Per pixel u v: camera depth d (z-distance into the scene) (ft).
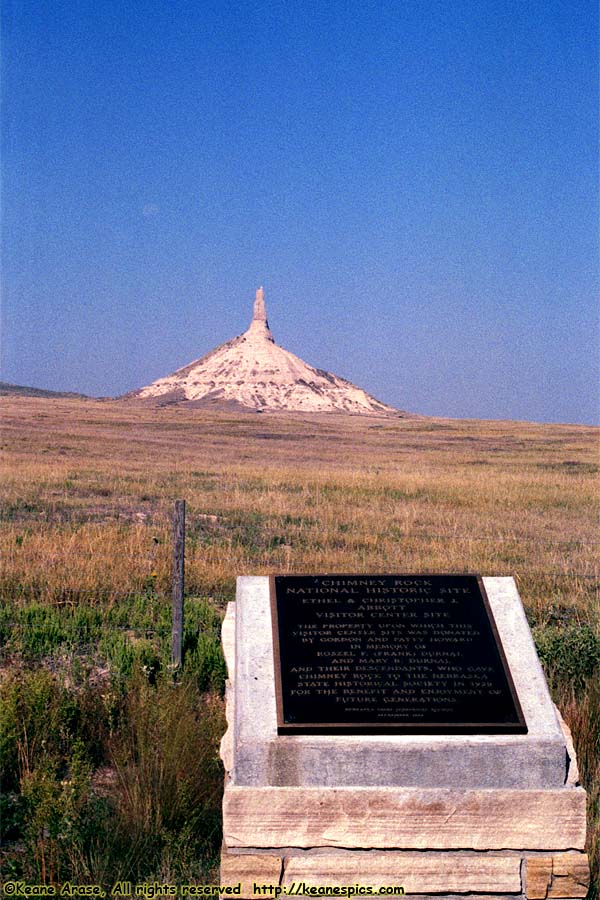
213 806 22.59
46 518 64.54
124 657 30.22
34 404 368.89
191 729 23.75
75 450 166.40
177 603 30.37
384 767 19.72
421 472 132.36
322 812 19.36
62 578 40.19
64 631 32.99
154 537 49.42
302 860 19.24
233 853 19.33
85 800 21.63
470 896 19.36
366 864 19.27
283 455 183.62
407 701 20.66
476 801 19.47
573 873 19.36
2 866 20.18
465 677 21.22
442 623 22.38
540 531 67.87
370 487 97.60
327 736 20.01
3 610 35.22
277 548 54.39
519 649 22.03
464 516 74.43
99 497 79.46
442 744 19.79
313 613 22.48
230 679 23.57
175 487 91.20
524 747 19.86
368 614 22.52
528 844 19.51
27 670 28.53
